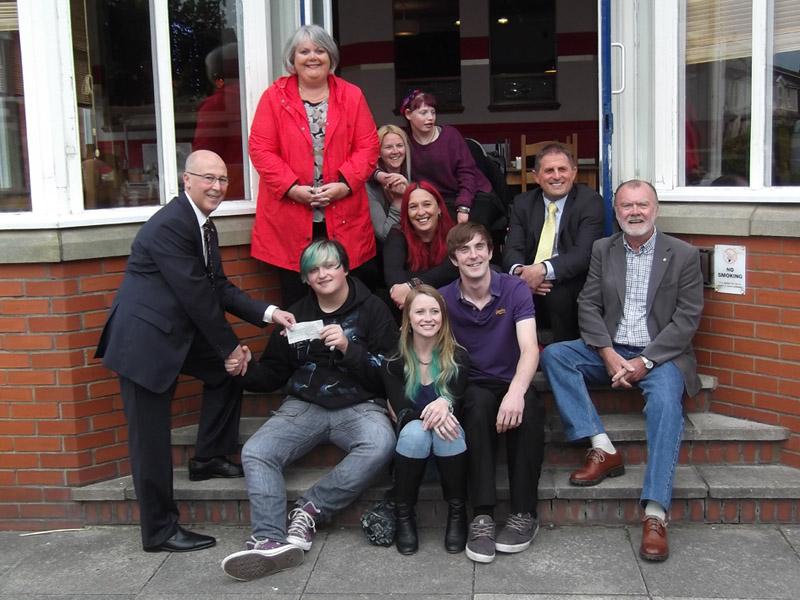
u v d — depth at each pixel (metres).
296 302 4.09
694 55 4.21
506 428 3.54
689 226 4.12
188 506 3.88
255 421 4.25
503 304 3.76
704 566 3.37
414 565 3.45
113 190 4.08
